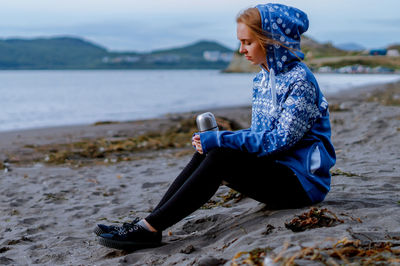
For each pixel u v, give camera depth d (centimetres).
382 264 170
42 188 534
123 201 444
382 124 777
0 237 347
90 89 4603
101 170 658
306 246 194
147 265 234
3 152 868
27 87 5225
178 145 901
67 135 1152
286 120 234
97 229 264
